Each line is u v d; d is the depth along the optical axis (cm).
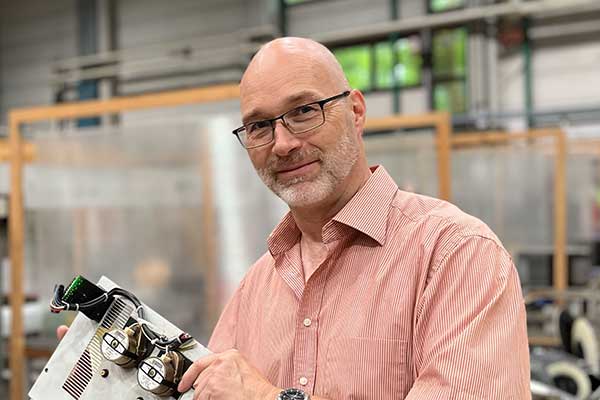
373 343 87
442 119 245
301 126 90
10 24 635
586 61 483
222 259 225
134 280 237
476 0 481
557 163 378
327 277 95
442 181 243
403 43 516
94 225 243
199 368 89
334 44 534
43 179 251
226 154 224
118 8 586
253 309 108
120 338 94
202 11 554
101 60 568
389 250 91
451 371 78
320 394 90
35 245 252
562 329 260
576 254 404
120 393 97
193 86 550
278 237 103
